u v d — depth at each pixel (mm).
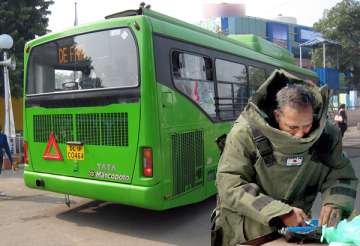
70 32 6441
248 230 2332
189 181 6230
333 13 37812
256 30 45438
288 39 48594
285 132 2059
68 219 6848
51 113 6578
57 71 6574
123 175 5746
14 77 19094
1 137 8984
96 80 6078
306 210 2439
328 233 1893
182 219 6754
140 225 6461
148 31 5734
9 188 9508
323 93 2221
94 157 6047
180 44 6359
